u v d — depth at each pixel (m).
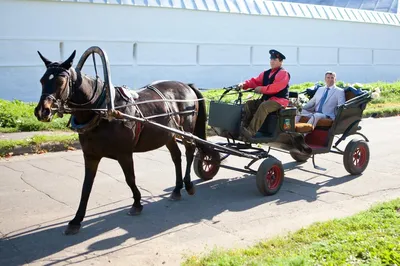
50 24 17.08
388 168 10.05
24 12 16.52
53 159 10.50
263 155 8.34
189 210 7.52
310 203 7.85
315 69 25.52
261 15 22.70
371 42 28.03
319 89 9.72
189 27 20.50
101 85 6.53
